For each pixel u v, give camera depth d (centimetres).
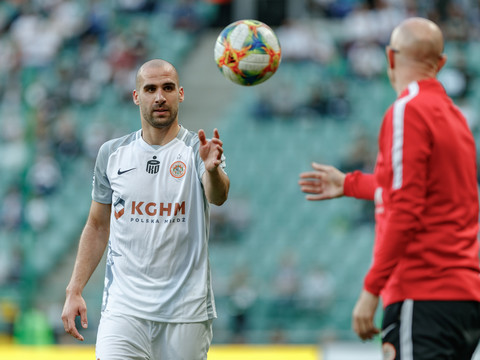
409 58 1573
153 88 1684
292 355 3344
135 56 7356
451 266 1478
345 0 7938
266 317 4781
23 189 5856
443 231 1488
